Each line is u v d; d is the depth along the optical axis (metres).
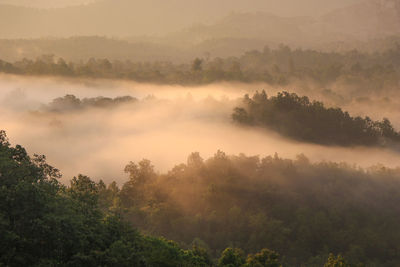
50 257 28.78
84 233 32.59
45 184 34.12
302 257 88.69
